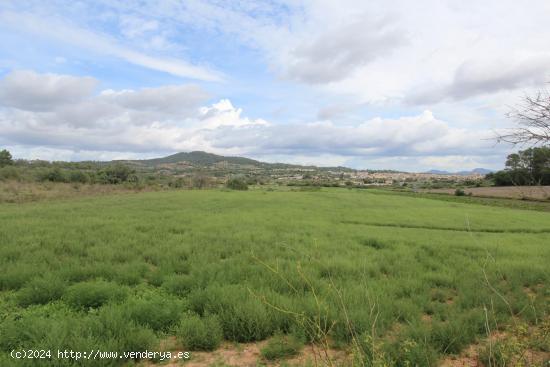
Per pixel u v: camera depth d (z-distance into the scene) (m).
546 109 4.48
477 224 26.92
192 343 5.27
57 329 4.93
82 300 6.67
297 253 11.64
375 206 41.25
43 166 74.75
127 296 7.20
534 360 4.87
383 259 11.58
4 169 57.09
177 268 9.60
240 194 53.34
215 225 18.73
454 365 4.97
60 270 8.61
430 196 69.94
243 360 4.99
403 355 4.79
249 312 5.79
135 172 87.25
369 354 4.68
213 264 9.58
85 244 12.31
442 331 5.55
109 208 27.16
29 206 28.47
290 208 33.19
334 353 5.18
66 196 43.53
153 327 5.79
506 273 9.84
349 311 6.02
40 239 12.52
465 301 7.39
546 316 6.15
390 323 6.07
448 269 10.47
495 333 6.04
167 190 66.31
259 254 11.53
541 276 9.83
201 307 6.59
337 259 10.80
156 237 14.37
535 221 30.44
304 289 8.04
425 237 18.19
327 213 30.30
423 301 7.37
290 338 5.30
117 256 10.67
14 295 7.08
